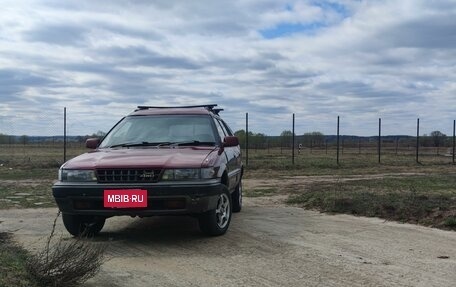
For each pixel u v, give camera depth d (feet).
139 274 15.71
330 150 140.15
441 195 31.17
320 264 16.94
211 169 20.04
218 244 20.07
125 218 26.94
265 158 94.73
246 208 31.19
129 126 24.56
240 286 14.48
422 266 16.72
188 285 14.58
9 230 23.79
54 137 72.38
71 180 19.88
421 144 116.26
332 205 29.78
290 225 24.59
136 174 19.34
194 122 24.32
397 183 41.98
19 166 69.56
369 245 19.94
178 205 19.24
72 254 14.32
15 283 12.88
